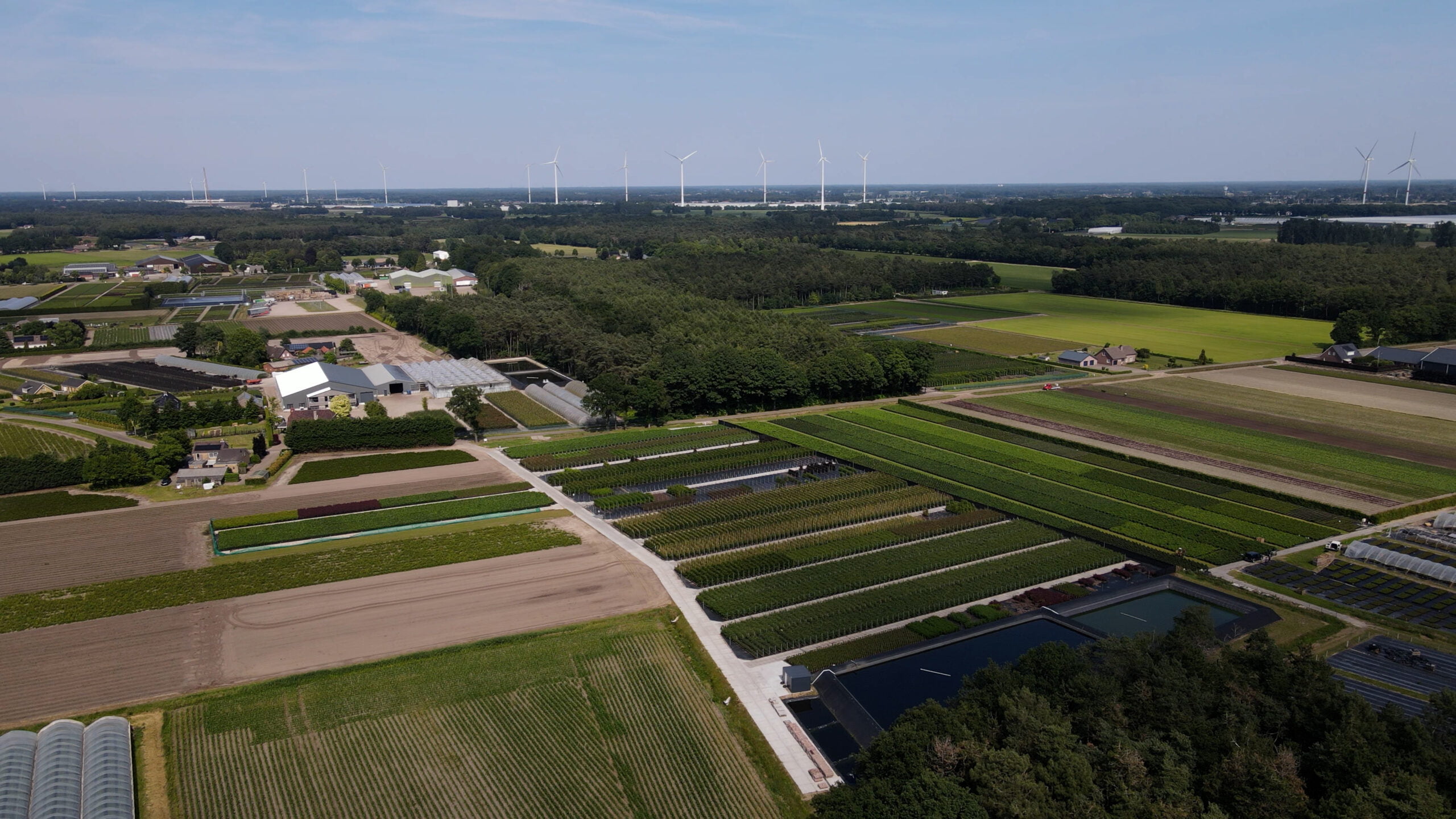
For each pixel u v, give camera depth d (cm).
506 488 13538
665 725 7762
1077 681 7175
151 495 13238
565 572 10662
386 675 8388
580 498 13325
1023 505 13000
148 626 9269
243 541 11269
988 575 10650
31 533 11738
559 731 7650
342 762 7212
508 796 6888
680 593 10181
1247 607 9756
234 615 9506
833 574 10650
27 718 7694
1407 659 8656
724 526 11994
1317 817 5997
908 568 10750
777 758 7331
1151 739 6675
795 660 8781
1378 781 6044
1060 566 10812
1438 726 6994
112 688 8138
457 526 12138
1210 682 7388
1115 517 12388
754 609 9688
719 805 6831
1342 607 9788
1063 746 6544
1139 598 10094
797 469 14800
